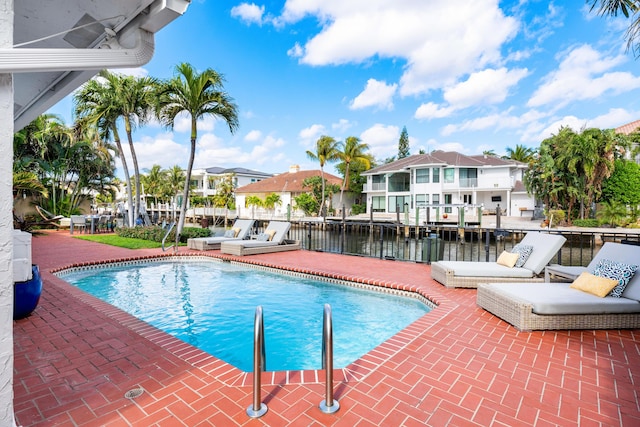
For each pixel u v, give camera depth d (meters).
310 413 2.31
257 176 45.78
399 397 2.52
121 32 2.23
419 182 31.14
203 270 8.62
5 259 1.60
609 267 4.21
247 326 4.87
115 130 15.57
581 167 21.88
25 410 2.33
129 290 6.77
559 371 2.93
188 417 2.26
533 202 31.53
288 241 11.48
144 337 3.66
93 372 2.88
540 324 3.84
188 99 12.02
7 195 1.59
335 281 7.11
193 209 35.41
